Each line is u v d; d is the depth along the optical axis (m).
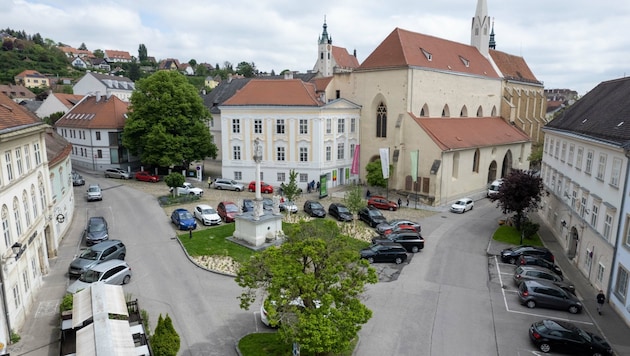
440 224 45.84
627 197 26.14
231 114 58.44
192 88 62.28
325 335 16.86
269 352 20.83
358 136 63.31
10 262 21.47
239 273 20.02
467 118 68.44
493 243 39.88
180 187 52.16
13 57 166.00
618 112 32.62
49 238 31.81
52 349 20.64
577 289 30.36
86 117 68.50
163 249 34.06
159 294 26.84
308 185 57.69
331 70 122.31
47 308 24.55
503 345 22.81
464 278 31.62
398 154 58.47
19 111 28.19
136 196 51.38
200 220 41.59
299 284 18.28
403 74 57.59
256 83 59.81
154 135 58.41
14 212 23.22
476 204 55.59
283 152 58.28
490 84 74.50
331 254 19.50
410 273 32.34
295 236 20.75
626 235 26.19
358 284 18.92
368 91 61.62
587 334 22.42
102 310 19.03
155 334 18.92
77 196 50.91
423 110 61.44
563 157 41.34
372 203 51.72
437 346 22.52
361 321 18.27
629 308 24.97
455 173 58.38
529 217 49.56
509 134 71.25
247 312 25.05
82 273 27.19
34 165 27.83
